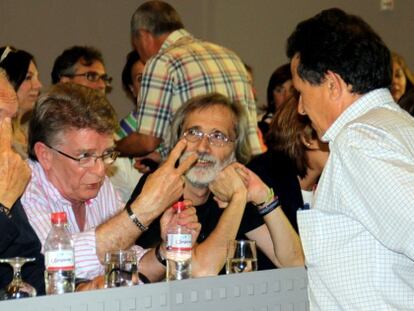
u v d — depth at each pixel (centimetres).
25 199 427
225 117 522
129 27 1052
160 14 757
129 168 681
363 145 313
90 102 436
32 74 680
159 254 441
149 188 420
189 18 1068
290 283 376
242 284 361
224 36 1083
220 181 480
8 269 383
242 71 730
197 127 516
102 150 436
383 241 312
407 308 319
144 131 705
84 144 427
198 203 516
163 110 708
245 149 537
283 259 491
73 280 357
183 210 444
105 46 1041
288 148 534
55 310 309
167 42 748
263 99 1105
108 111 439
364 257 321
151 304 333
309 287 343
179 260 404
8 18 997
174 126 529
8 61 662
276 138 543
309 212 334
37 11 1010
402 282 320
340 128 339
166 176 422
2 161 378
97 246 413
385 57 343
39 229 420
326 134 342
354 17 352
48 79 1015
